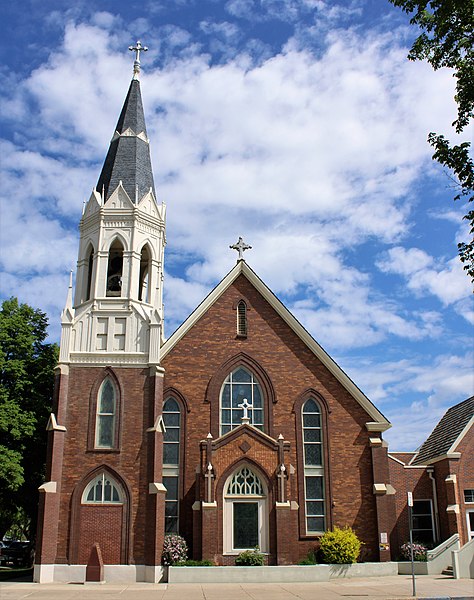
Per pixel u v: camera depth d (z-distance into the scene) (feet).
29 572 135.13
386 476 115.85
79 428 108.99
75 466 106.83
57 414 109.09
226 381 120.06
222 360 120.57
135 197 125.18
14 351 135.33
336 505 114.42
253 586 92.94
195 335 121.60
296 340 123.03
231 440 108.99
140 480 106.32
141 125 136.46
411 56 63.67
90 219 124.77
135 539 103.19
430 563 110.42
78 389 111.34
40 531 101.81
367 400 119.75
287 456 112.88
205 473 105.91
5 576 122.11
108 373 112.16
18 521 216.13
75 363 112.57
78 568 101.45
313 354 122.52
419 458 137.39
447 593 82.53
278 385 120.16
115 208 123.44
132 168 129.49
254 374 120.67
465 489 119.65
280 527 104.37
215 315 123.34
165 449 115.03
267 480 107.34
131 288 118.32
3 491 131.85
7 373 130.72
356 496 115.24
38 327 142.41
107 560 102.32
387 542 111.45
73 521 103.86
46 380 136.87
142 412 110.32
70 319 115.14
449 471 120.06
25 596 80.84
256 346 122.11
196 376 119.14
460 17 59.41
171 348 120.26
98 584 96.37
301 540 111.65
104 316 116.06
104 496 105.70
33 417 129.39
